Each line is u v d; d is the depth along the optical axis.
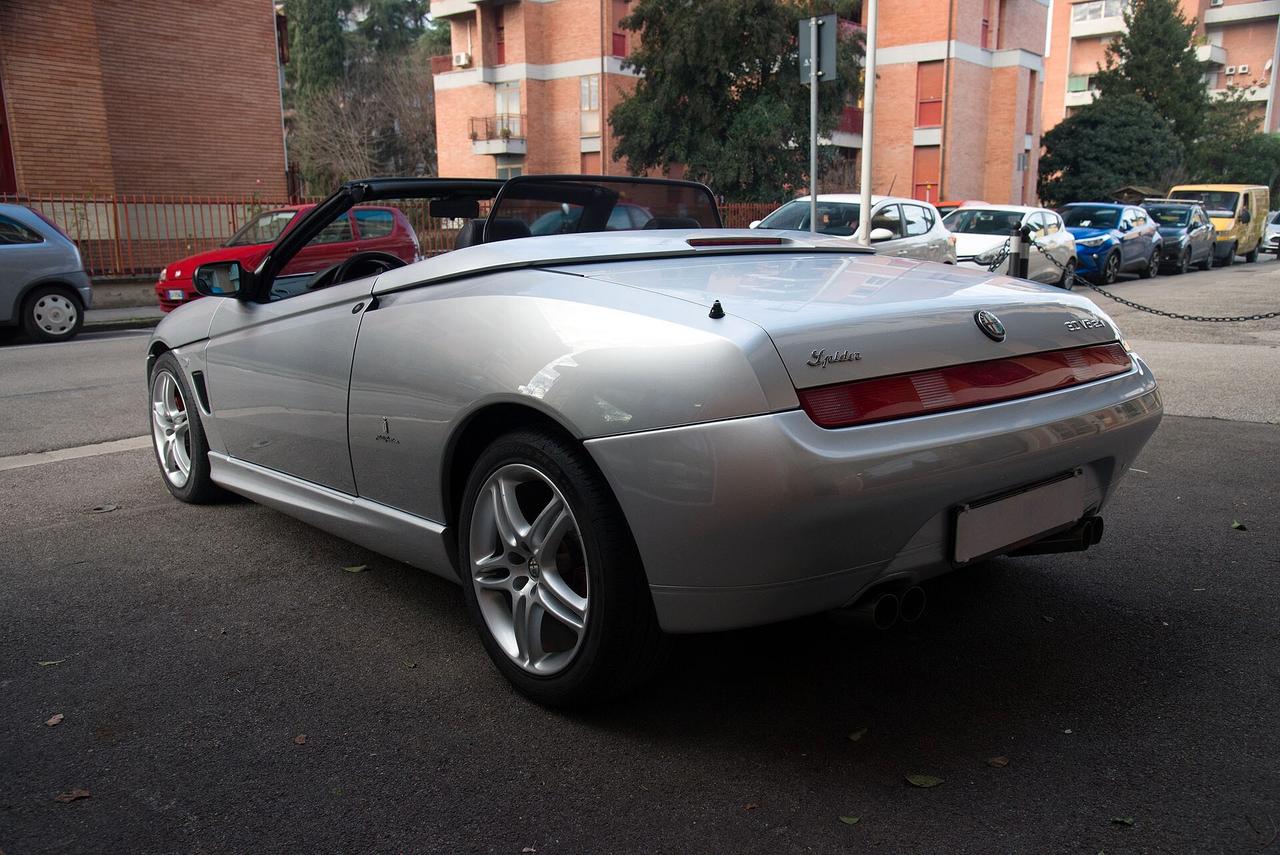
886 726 2.63
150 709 2.77
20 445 6.02
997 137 39.84
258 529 4.37
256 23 20.06
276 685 2.90
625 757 2.49
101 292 15.95
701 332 2.27
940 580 3.65
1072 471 2.78
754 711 2.72
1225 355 9.09
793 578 2.27
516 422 2.77
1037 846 2.12
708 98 27.73
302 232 3.76
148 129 18.70
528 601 2.72
